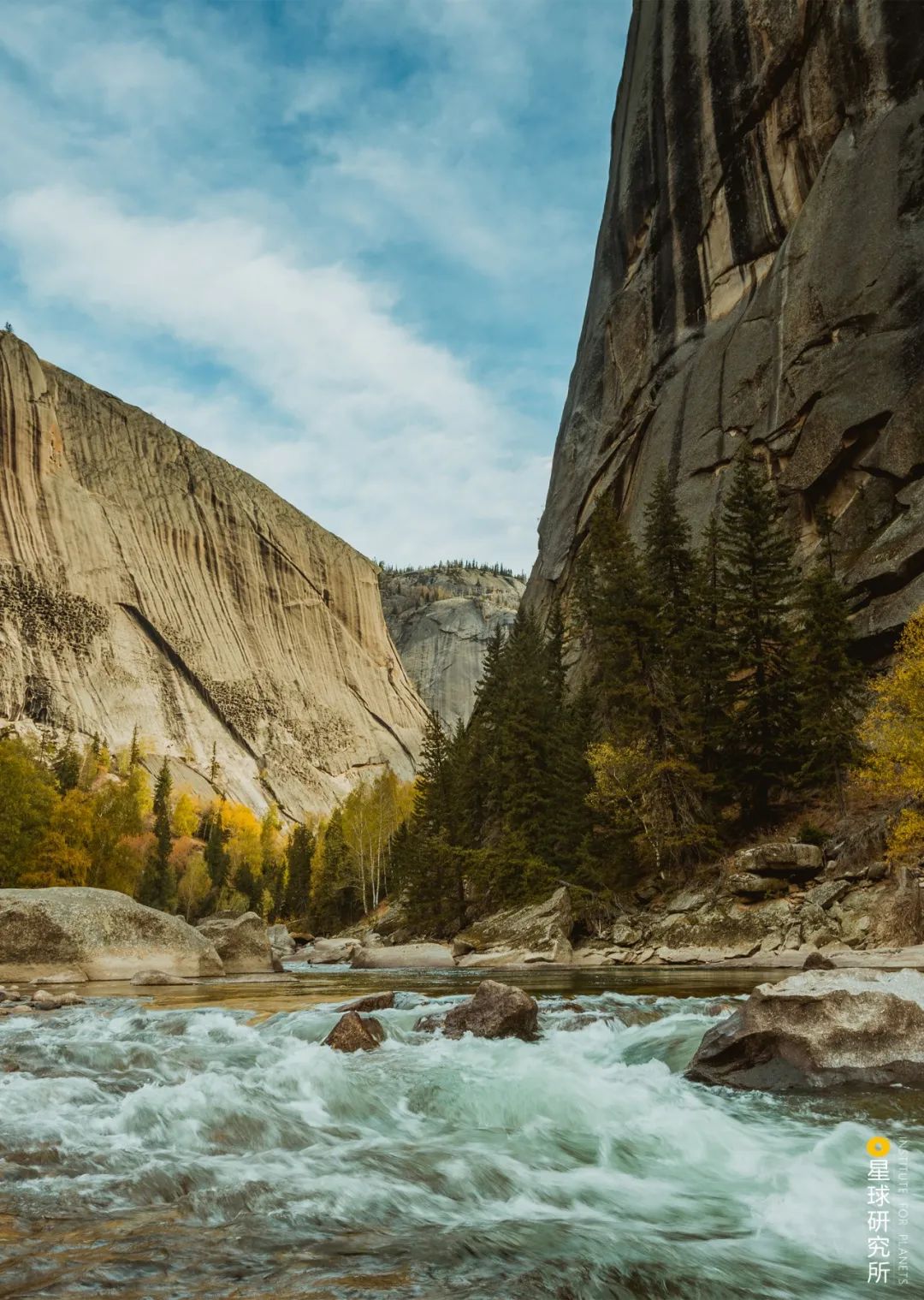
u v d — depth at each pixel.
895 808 34.06
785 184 71.56
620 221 88.62
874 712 34.44
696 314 76.56
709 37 79.56
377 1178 6.60
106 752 165.00
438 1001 18.50
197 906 118.44
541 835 46.81
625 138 90.19
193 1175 6.49
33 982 24.03
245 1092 8.89
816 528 56.75
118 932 26.34
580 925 41.38
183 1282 4.53
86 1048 11.48
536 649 66.31
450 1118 8.59
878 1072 9.41
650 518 50.69
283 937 70.00
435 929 52.22
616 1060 11.38
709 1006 14.84
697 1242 5.50
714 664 44.84
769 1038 9.86
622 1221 5.87
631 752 42.31
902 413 52.72
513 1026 12.96
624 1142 7.71
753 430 64.19
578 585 61.34
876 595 47.62
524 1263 5.04
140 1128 7.62
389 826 87.38
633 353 81.81
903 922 29.52
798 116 71.00
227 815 169.50
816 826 37.44
